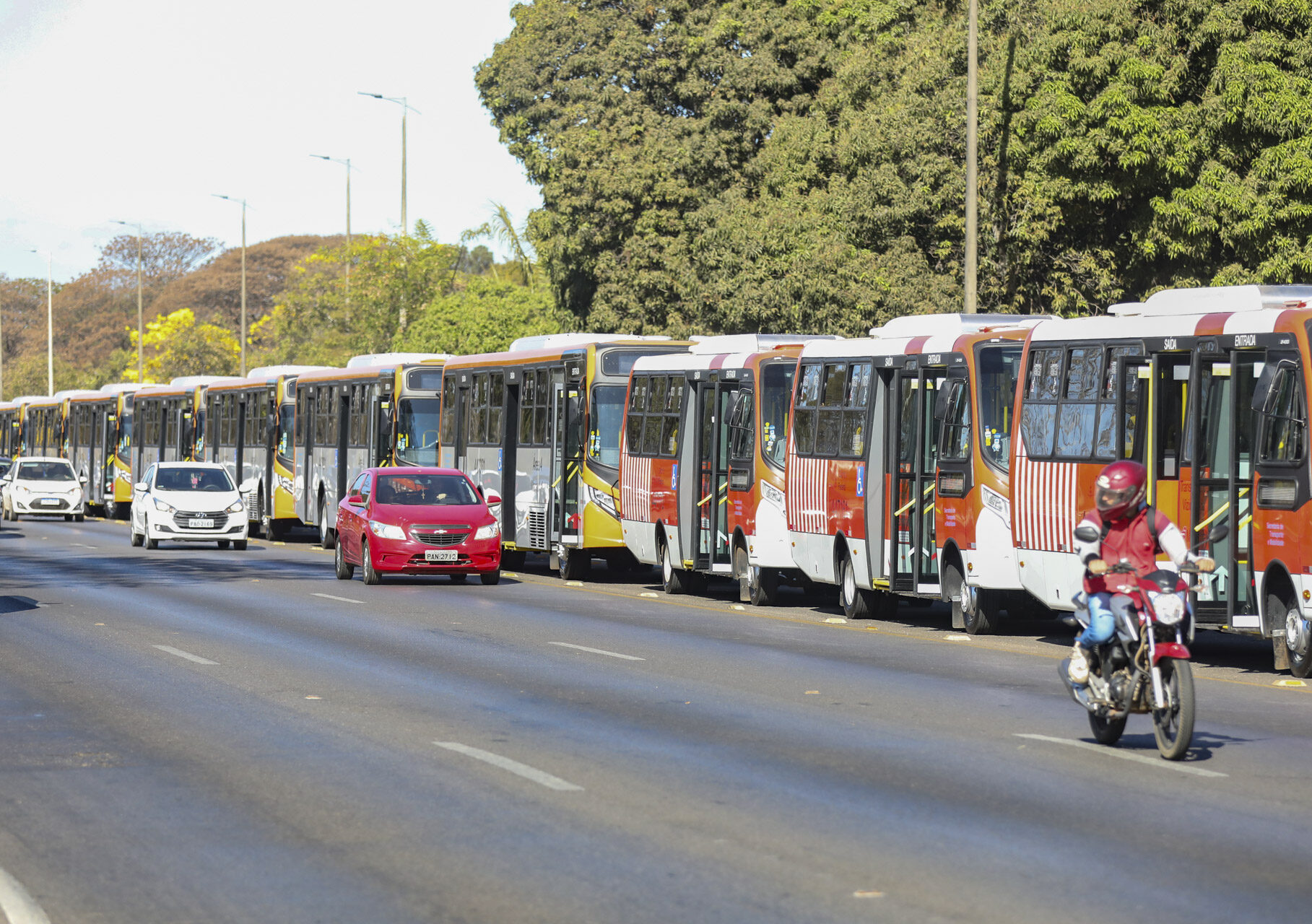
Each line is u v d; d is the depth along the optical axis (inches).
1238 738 753.0
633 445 1768.0
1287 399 983.0
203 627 1242.0
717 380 1594.5
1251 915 447.5
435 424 2289.6
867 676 973.8
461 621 1307.8
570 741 740.0
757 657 1073.5
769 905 459.5
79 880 492.7
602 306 3063.5
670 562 1662.2
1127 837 545.3
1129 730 778.8
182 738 748.0
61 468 3403.1
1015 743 735.7
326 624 1275.8
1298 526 968.9
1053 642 1195.3
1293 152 2009.1
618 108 3097.9
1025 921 442.0
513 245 4220.0
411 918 448.8
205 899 470.3
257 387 2822.3
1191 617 717.9
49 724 786.2
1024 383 1203.9
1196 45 2063.2
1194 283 2151.8
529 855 521.0
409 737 749.9
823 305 2415.1
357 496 1772.9
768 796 614.2
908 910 454.0
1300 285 1054.4
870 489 1342.3
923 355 1302.9
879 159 2361.0
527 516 1969.7
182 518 2299.5
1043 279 2310.5
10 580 1716.3
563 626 1274.6
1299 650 986.7
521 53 3651.6
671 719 805.2
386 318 4515.3
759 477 1526.8
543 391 1937.7
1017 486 1198.3
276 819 577.0
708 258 2714.1
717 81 3070.9
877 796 615.5
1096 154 2081.7
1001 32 2293.3
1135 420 1090.7
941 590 1298.0
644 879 490.0
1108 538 721.6
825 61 2987.2
